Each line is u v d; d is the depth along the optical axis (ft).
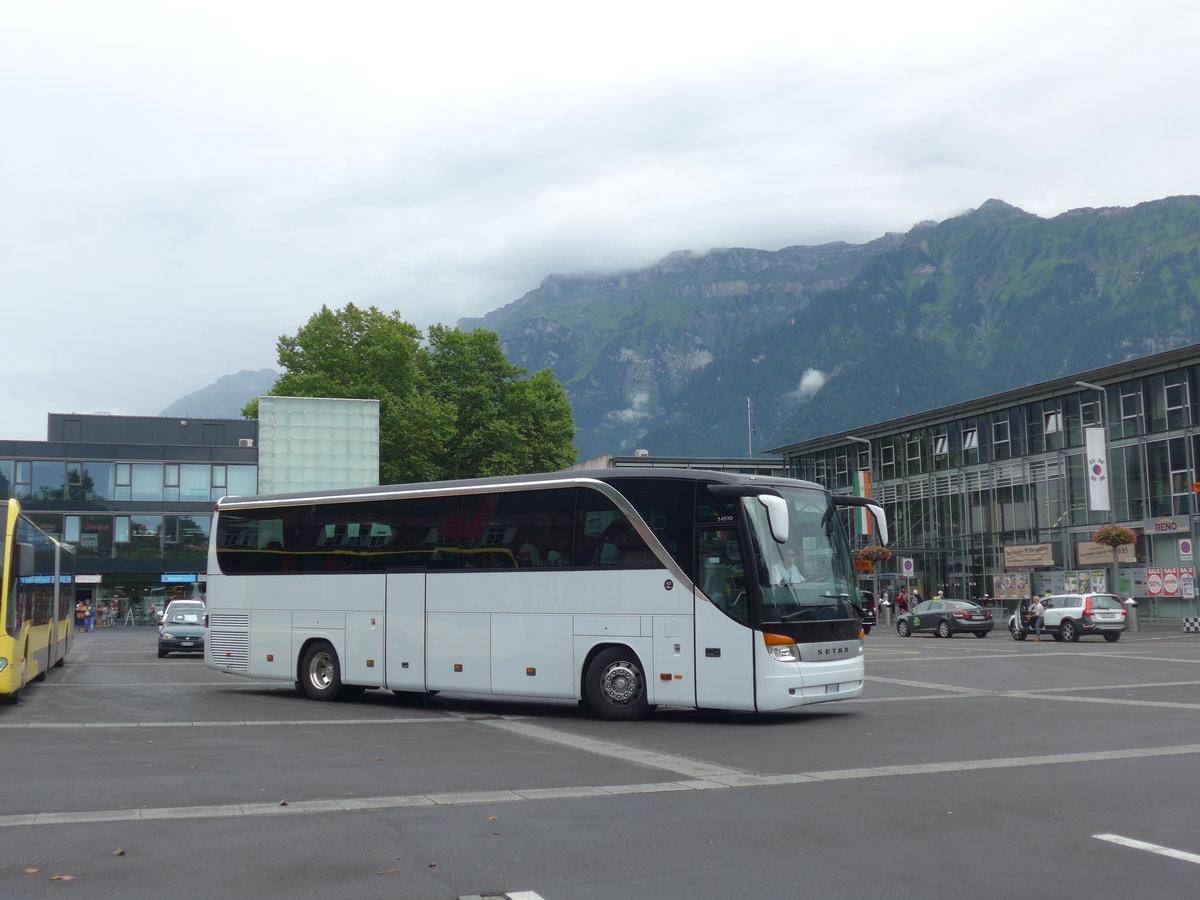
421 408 207.00
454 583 61.77
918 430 244.01
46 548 80.28
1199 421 175.73
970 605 165.99
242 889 21.98
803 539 55.47
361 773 36.88
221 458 229.04
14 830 27.45
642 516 56.08
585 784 34.58
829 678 53.98
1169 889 21.81
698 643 53.72
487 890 21.91
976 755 40.57
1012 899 21.17
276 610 69.31
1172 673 81.25
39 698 67.92
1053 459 206.08
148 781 35.01
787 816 29.09
